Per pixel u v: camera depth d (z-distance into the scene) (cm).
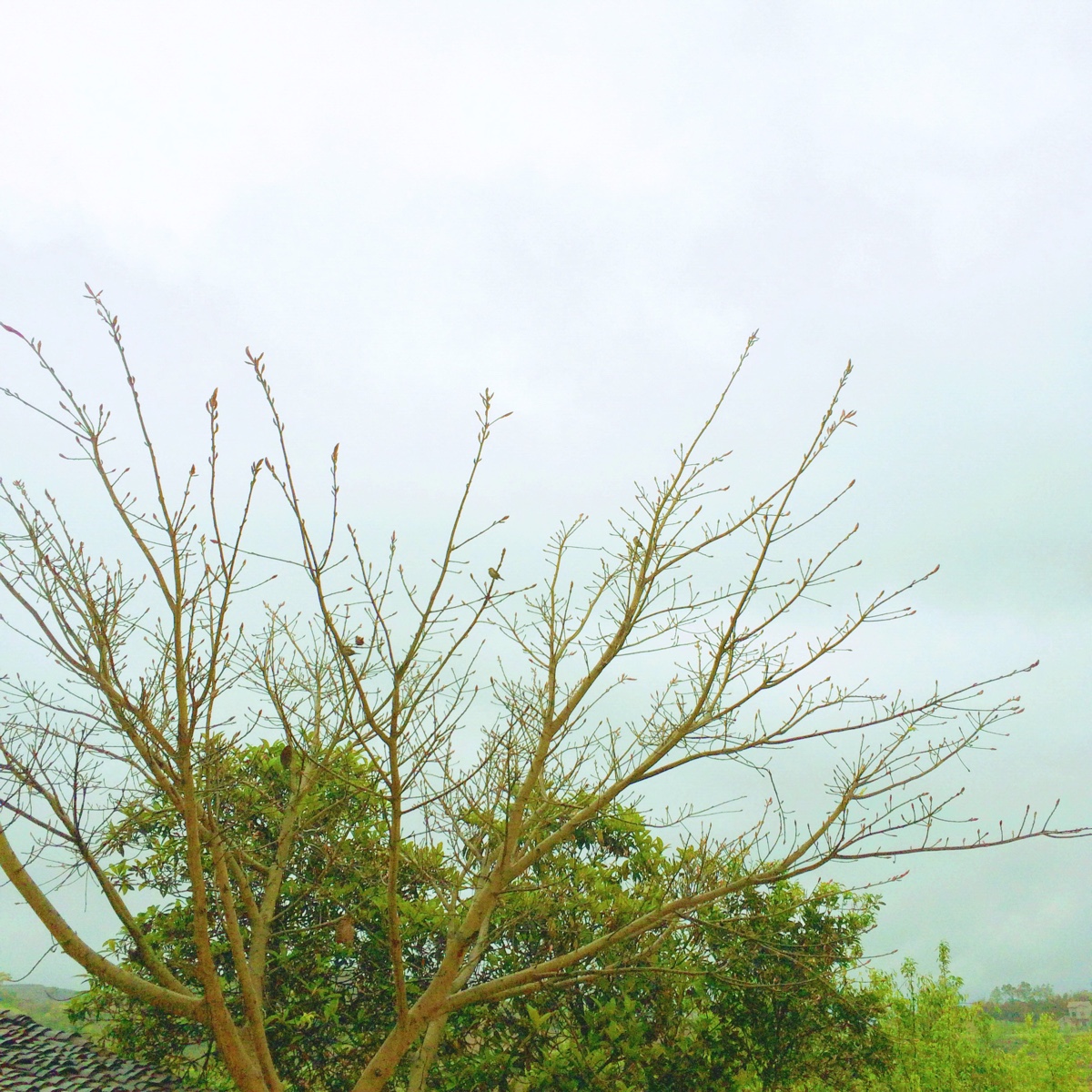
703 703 711
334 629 528
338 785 1025
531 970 703
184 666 557
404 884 1070
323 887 965
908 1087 1255
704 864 784
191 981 979
